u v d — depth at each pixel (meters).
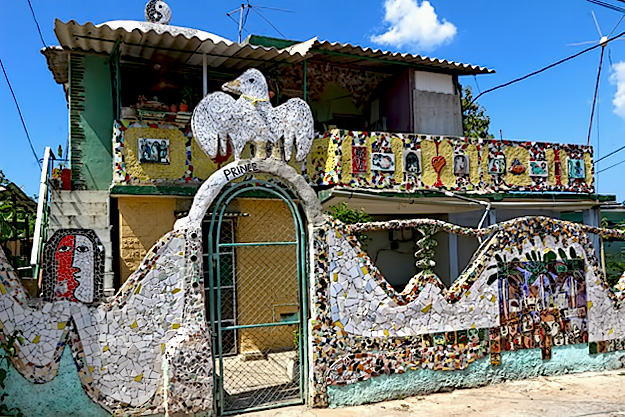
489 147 11.63
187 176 9.29
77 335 5.66
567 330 8.04
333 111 13.15
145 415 5.80
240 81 6.61
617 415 6.36
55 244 5.84
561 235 8.09
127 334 5.80
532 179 12.02
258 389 7.09
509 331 7.62
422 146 11.02
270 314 9.54
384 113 13.16
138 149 9.00
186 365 5.79
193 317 6.03
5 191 9.62
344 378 6.57
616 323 8.42
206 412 5.86
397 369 6.86
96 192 9.59
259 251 9.62
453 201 11.05
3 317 5.45
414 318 7.02
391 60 11.64
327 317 6.55
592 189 12.65
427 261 7.17
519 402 6.78
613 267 14.73
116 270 9.23
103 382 5.69
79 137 10.08
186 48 9.29
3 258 5.55
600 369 8.23
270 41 11.48
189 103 10.42
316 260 6.56
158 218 9.23
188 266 6.07
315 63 12.49
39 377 5.51
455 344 7.27
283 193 6.73
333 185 10.22
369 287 6.80
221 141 6.39
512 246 7.72
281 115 6.75
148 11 10.99
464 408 6.55
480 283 7.48
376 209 11.54
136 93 10.55
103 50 9.84
